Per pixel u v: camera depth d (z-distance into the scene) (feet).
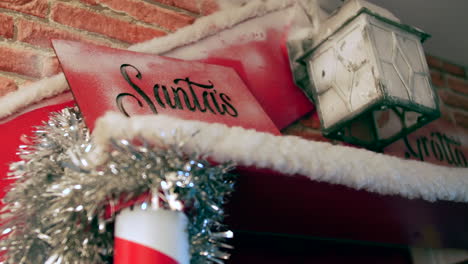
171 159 3.17
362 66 4.38
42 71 4.22
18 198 3.33
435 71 6.04
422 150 5.33
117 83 3.89
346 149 3.84
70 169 3.21
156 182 3.12
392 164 3.88
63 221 3.19
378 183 3.76
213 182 3.30
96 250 3.25
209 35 4.76
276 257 4.39
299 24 5.16
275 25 5.07
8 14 4.28
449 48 6.06
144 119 3.26
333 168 3.63
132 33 4.61
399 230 4.24
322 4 5.40
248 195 3.63
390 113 4.78
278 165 3.50
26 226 3.31
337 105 4.52
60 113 3.83
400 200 3.88
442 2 5.55
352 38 4.50
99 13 4.56
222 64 4.72
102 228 3.12
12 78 4.13
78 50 3.94
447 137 5.61
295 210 3.81
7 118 3.96
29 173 3.42
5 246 3.28
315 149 3.69
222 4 5.09
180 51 4.61
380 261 4.83
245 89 4.45
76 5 4.50
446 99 5.91
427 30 5.84
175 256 3.11
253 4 5.01
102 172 3.11
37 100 4.06
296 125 4.95
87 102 3.67
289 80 4.94
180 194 3.18
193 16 4.92
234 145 3.41
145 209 3.16
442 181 3.98
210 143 3.35
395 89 4.31
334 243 4.66
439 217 4.14
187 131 3.31
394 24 4.53
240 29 4.91
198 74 4.33
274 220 3.87
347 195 3.77
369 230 4.16
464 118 5.90
